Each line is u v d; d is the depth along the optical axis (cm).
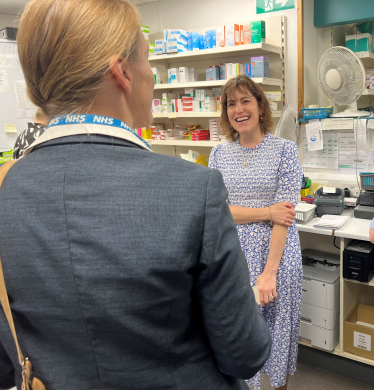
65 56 50
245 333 59
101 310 50
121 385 54
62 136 55
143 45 59
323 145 266
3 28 374
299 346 243
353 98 233
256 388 183
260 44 241
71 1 51
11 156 346
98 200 51
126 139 57
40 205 53
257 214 177
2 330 60
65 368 54
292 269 182
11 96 349
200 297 57
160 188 52
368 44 258
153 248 50
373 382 218
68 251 51
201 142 284
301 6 251
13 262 53
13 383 72
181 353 58
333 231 206
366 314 237
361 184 235
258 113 182
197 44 277
